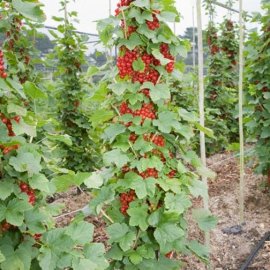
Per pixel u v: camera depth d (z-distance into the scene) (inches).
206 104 347.6
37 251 74.9
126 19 98.2
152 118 101.8
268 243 154.6
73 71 238.5
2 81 70.7
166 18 97.6
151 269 101.0
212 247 152.1
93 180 88.0
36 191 82.6
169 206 97.0
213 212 184.7
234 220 175.3
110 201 99.0
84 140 244.1
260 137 187.8
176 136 107.7
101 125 119.7
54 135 84.3
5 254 70.6
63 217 192.1
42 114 170.1
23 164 70.3
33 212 76.1
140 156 101.4
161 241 94.2
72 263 72.4
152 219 97.3
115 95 105.0
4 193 68.9
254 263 143.1
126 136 100.9
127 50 100.3
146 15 94.6
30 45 187.6
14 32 180.2
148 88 98.0
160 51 101.7
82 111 240.7
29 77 186.2
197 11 120.2
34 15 72.3
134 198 103.1
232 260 145.3
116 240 97.1
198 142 295.0
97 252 78.9
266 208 186.4
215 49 364.5
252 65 186.1
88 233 78.9
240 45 163.9
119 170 103.5
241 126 167.8
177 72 109.7
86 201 215.5
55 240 75.5
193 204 193.2
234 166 260.5
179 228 95.6
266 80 181.5
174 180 101.0
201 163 116.1
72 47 237.6
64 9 231.3
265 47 182.4
